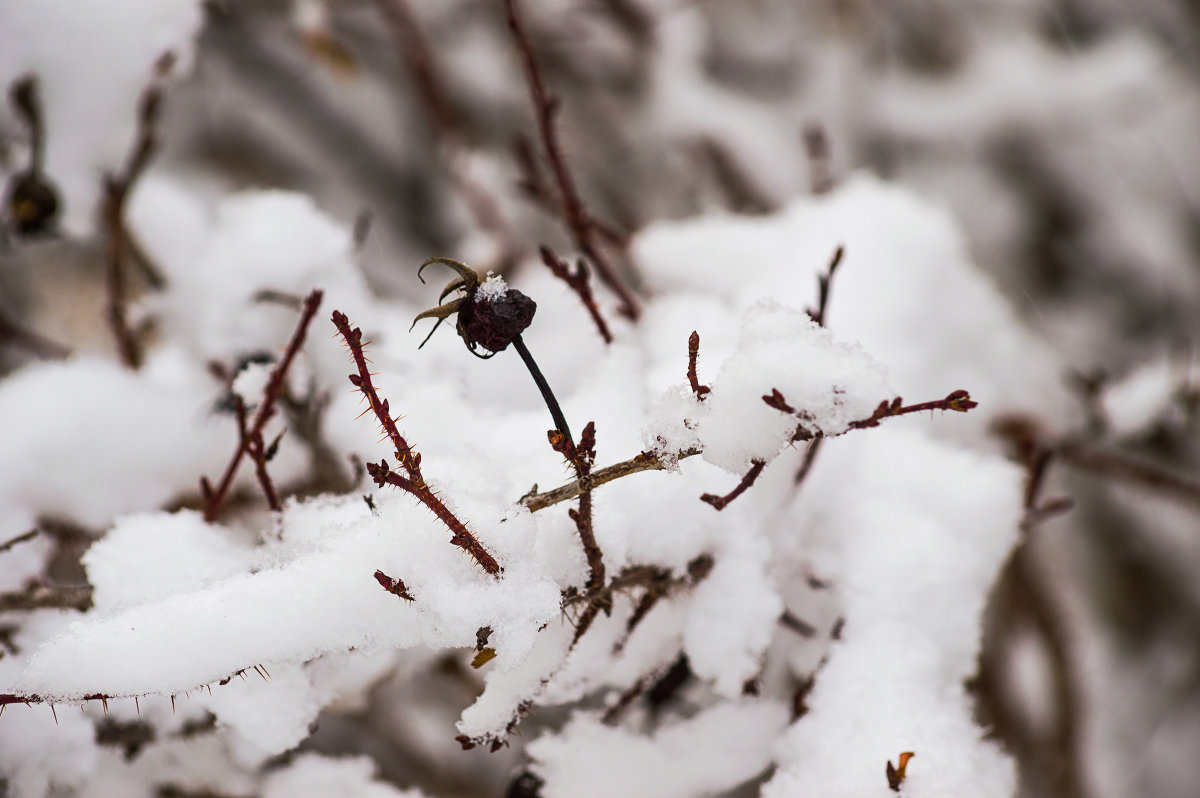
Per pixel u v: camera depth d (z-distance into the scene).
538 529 0.90
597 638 0.93
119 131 1.01
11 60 0.99
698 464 0.94
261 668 0.89
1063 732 1.14
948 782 0.91
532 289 1.10
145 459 0.98
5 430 0.98
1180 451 1.31
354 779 0.98
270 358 0.97
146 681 0.87
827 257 1.03
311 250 0.99
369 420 0.96
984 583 0.97
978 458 0.99
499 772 1.06
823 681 0.94
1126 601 1.45
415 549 0.88
